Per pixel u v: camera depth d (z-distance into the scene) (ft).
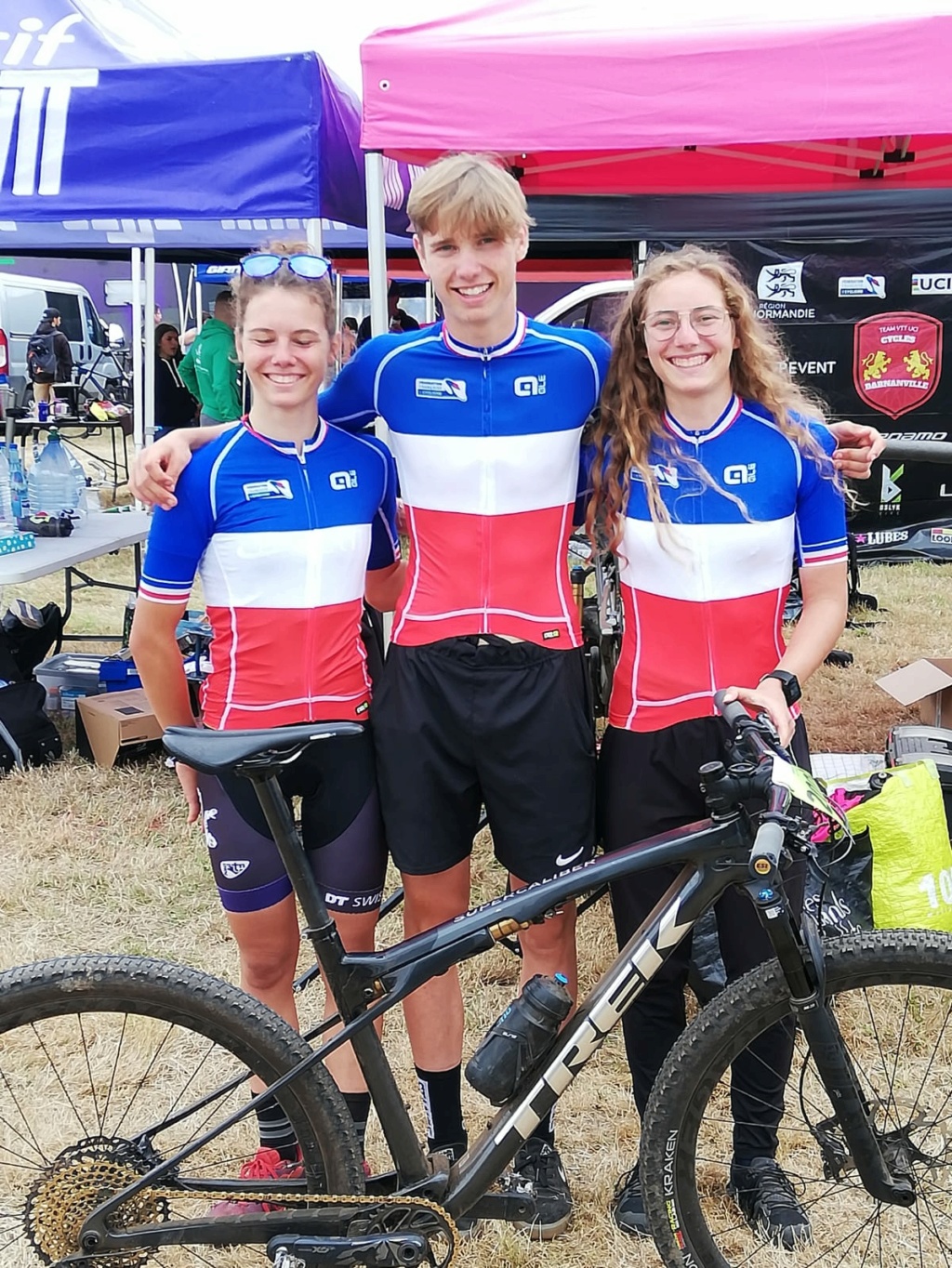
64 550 14.64
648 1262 6.56
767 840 4.75
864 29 9.31
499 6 10.68
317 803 6.53
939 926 8.39
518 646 6.28
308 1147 5.63
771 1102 6.63
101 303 55.16
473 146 9.93
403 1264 5.57
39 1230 5.65
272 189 10.69
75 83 10.79
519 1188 5.88
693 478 6.17
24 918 11.05
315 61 10.46
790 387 6.33
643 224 23.26
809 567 6.48
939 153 15.72
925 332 25.40
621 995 5.54
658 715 6.35
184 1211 6.57
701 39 9.50
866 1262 6.42
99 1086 8.19
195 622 15.30
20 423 21.75
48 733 15.24
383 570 7.15
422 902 6.70
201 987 5.48
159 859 12.30
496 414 6.22
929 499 27.14
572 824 6.50
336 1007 6.03
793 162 16.47
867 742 15.29
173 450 6.03
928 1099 7.62
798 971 5.27
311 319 5.90
